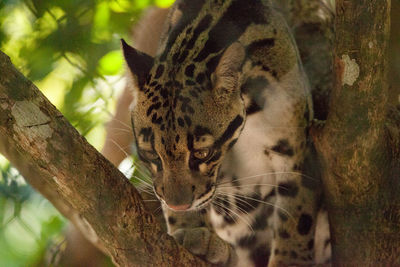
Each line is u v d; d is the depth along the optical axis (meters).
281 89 4.43
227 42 4.41
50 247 4.71
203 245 4.44
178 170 4.38
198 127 4.37
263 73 4.43
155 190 4.41
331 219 4.38
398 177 4.35
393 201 4.35
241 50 4.38
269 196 4.50
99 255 4.61
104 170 4.25
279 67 4.43
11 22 4.72
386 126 4.34
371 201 4.35
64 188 4.24
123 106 4.61
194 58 4.39
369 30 4.26
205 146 4.38
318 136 4.34
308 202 4.45
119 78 4.68
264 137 4.45
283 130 4.43
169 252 4.30
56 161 4.22
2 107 4.21
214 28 4.41
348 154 4.32
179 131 4.36
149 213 4.28
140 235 4.27
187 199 4.38
